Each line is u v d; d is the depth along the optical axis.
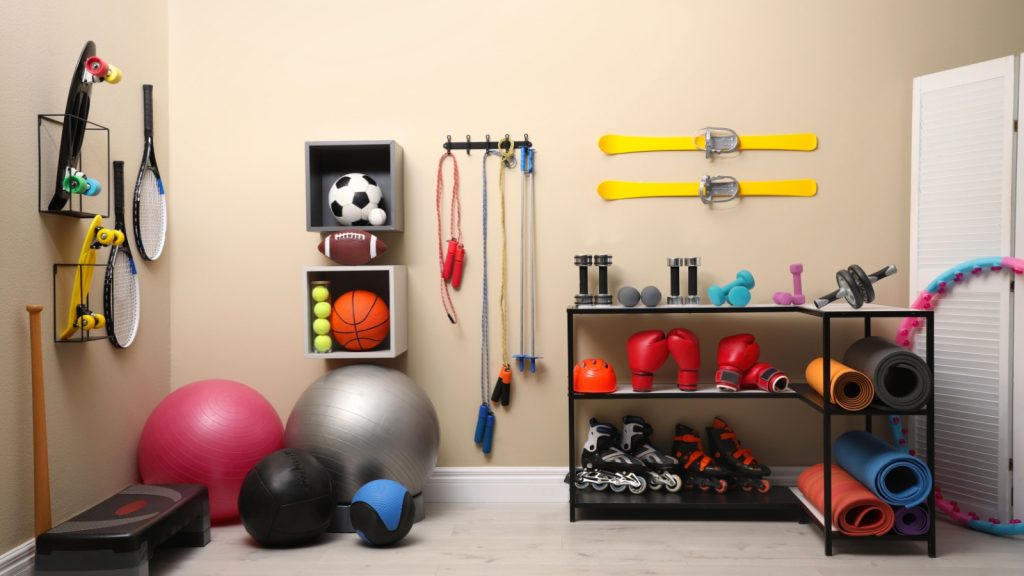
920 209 2.87
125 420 2.79
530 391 3.10
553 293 3.09
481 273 3.11
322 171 3.09
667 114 3.07
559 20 3.07
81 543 2.11
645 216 3.07
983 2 3.00
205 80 3.11
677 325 3.07
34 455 2.18
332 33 3.11
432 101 3.10
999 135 2.66
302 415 2.68
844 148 3.03
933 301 2.83
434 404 3.11
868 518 2.50
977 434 2.71
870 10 3.03
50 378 2.37
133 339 2.76
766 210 3.05
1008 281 2.62
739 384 2.76
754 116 3.05
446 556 2.44
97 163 2.64
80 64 2.27
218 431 2.62
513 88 3.09
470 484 3.09
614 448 2.94
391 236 3.10
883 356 2.39
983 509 2.69
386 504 2.47
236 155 3.11
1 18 2.15
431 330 3.11
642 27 3.07
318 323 2.87
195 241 3.12
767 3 3.05
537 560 2.39
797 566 2.33
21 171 2.23
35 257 2.30
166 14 3.11
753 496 2.80
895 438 2.83
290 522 2.42
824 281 3.04
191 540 2.53
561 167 3.08
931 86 2.83
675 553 2.45
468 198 3.10
